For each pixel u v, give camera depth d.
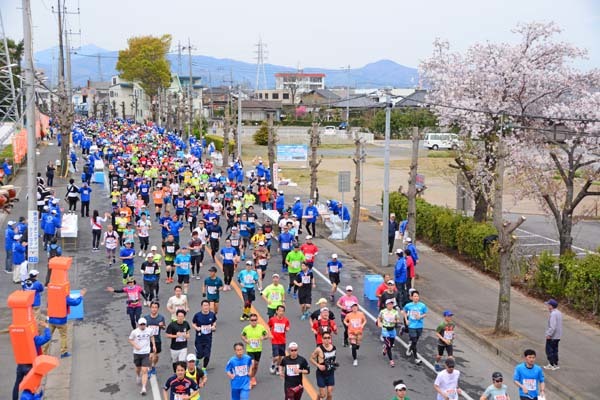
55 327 17.28
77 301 17.30
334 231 33.03
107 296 21.83
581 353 17.03
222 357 16.42
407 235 26.16
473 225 27.28
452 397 12.35
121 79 139.00
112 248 25.66
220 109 144.25
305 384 14.88
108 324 19.08
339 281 23.08
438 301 21.89
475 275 25.47
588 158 24.11
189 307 20.53
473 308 21.16
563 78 27.48
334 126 113.19
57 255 22.58
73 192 35.34
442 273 25.62
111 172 42.38
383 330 16.36
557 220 23.83
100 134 74.31
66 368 15.79
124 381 15.04
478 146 28.94
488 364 16.59
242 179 48.28
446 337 15.75
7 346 17.22
